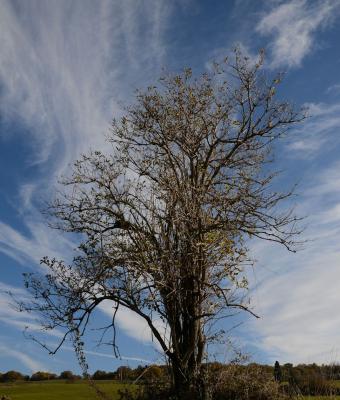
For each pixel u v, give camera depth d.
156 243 16.92
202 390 16.56
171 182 18.16
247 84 19.53
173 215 17.22
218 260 16.78
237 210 17.42
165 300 16.95
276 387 16.66
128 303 16.38
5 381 50.44
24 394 37.75
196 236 16.86
